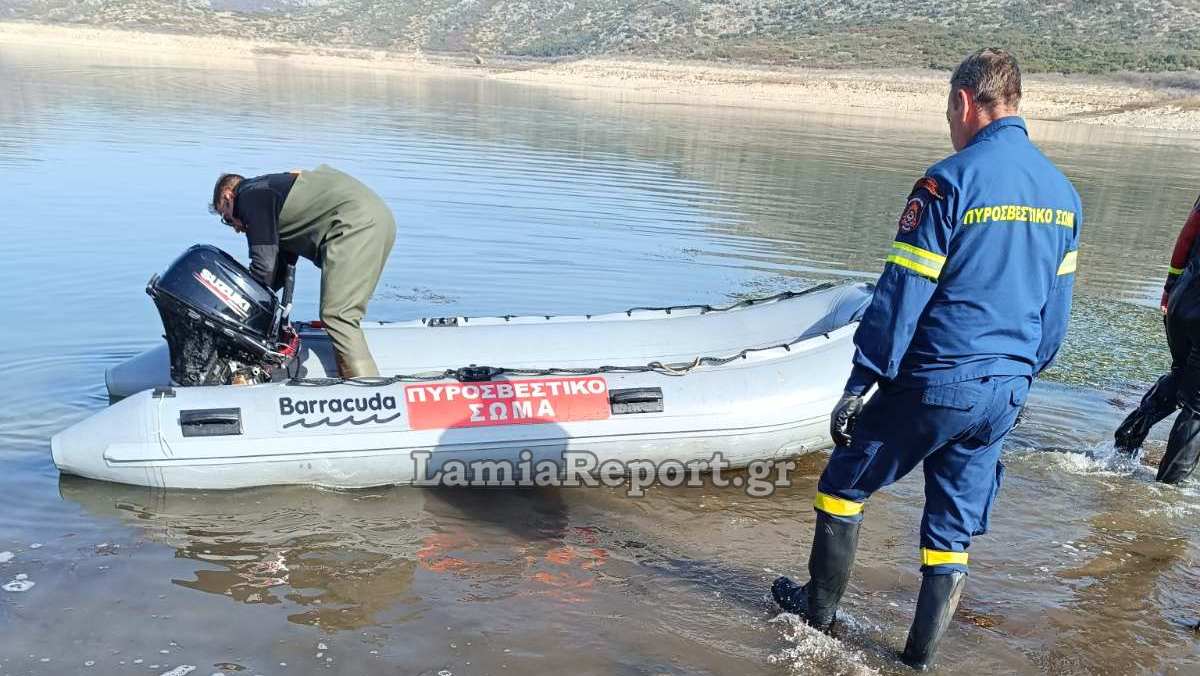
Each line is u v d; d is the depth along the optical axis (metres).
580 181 12.25
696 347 4.90
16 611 2.80
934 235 2.50
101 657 2.61
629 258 8.07
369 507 3.69
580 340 4.79
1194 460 4.18
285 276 4.25
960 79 2.67
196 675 2.56
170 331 4.00
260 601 2.95
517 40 83.50
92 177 10.22
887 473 2.76
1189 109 32.59
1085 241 10.44
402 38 87.00
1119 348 6.39
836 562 2.88
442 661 2.69
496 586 3.12
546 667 2.69
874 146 19.38
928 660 2.79
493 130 18.30
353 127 17.06
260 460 3.71
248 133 14.95
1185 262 4.18
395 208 9.56
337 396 3.84
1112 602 3.25
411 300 6.51
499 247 8.17
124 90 21.75
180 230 8.04
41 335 5.25
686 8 76.38
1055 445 4.62
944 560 2.74
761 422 4.14
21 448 3.90
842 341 4.56
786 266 8.17
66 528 3.33
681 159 15.33
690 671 2.72
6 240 7.37
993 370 2.54
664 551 3.47
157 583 3.01
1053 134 25.23
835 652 2.86
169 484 3.69
